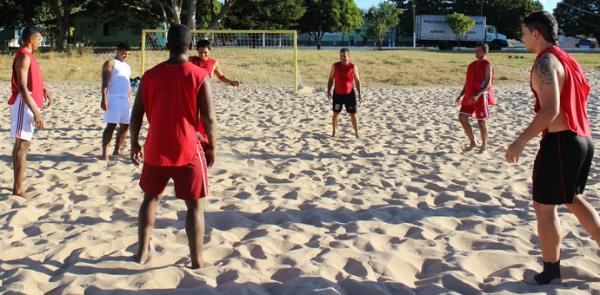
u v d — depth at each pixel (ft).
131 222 16.60
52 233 15.62
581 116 11.50
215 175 22.88
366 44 235.61
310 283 11.97
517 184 21.57
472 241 14.92
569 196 11.37
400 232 15.89
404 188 21.09
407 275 12.94
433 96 57.52
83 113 41.68
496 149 29.07
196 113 12.44
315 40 220.43
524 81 76.69
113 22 128.98
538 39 11.65
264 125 37.14
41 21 147.33
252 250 14.20
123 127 25.80
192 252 12.79
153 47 117.29
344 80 31.94
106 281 11.98
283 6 128.26
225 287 11.82
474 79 27.66
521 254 13.80
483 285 12.19
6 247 14.55
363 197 19.66
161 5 116.06
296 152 28.22
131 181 21.81
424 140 31.73
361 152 28.19
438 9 248.11
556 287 11.82
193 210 12.70
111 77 25.27
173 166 12.31
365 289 11.80
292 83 72.38
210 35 115.96
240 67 83.56
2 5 130.62
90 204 18.56
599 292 11.51
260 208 18.26
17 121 18.89
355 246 14.58
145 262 13.25
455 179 22.58
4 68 78.48
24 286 11.76
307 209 18.22
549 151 11.41
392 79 76.54
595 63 99.60
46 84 67.62
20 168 19.11
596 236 11.93
